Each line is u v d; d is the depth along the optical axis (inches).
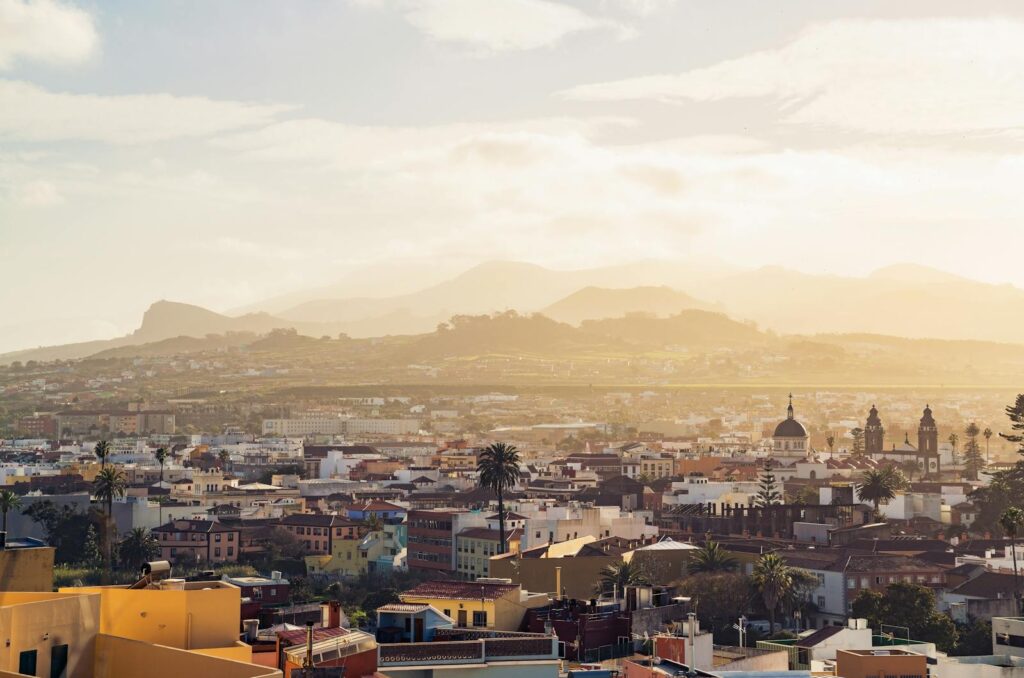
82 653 2306.8
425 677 3949.3
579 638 5876.0
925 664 5570.9
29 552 3093.0
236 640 2618.1
